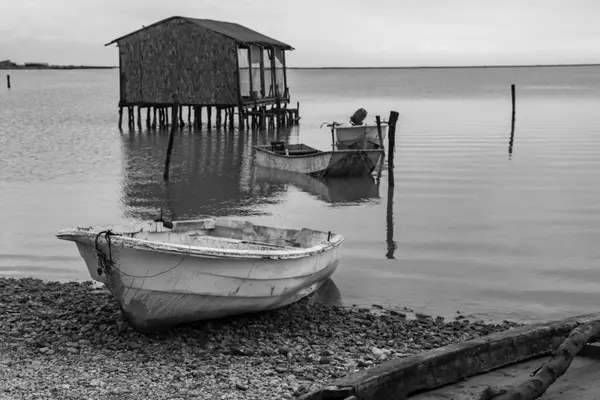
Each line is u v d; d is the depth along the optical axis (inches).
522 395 253.0
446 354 274.7
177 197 916.6
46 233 697.6
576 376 280.7
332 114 2395.4
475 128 1754.4
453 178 1019.9
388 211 813.9
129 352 370.0
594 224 733.3
